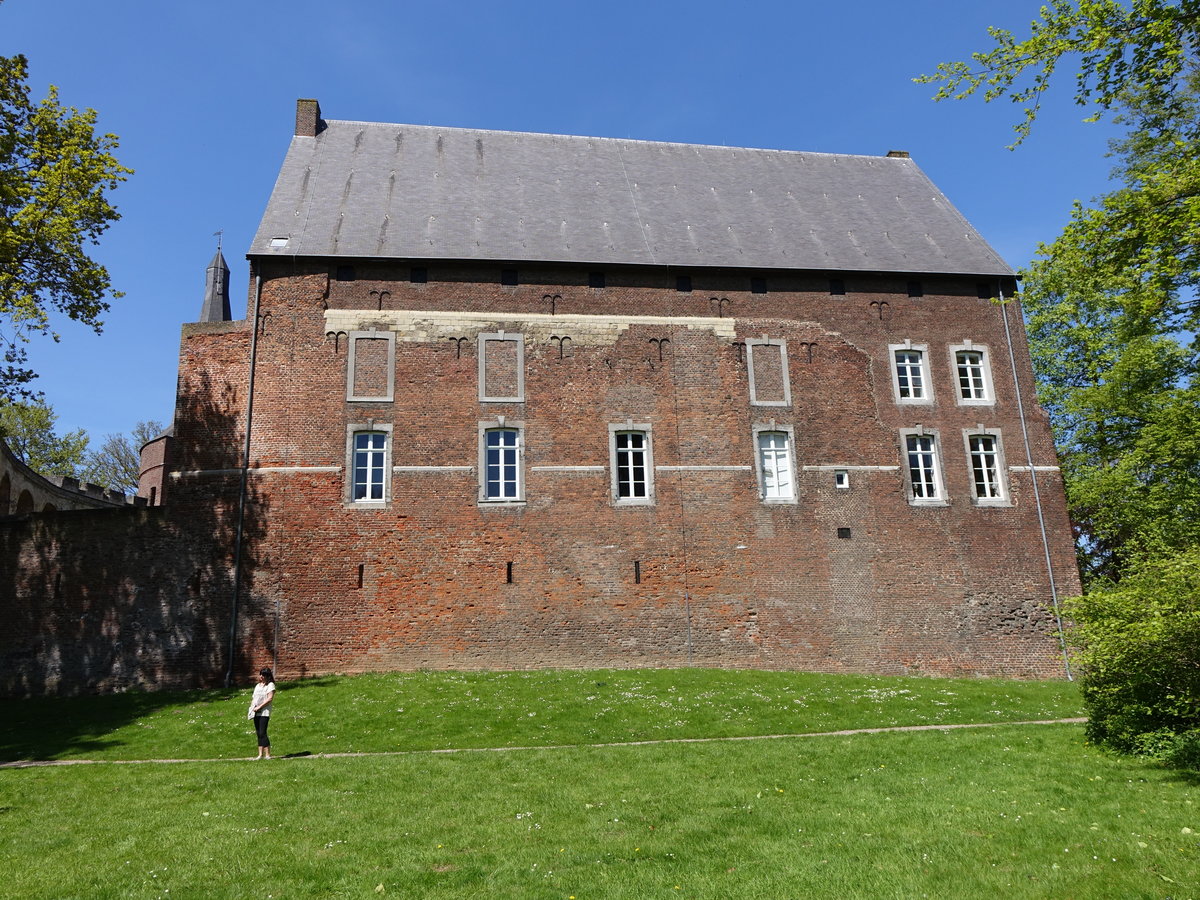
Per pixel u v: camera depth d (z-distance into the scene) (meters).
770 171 36.12
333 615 25.11
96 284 24.72
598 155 35.12
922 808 11.44
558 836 10.75
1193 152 15.98
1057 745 15.02
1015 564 28.48
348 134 33.38
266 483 25.73
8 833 11.44
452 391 27.08
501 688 22.11
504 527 26.28
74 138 23.84
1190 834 9.93
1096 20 15.21
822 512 27.86
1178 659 13.13
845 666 26.77
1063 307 36.50
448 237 28.89
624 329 28.42
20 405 26.67
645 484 27.41
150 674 24.36
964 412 29.67
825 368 29.22
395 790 13.30
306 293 27.23
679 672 24.44
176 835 11.15
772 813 11.47
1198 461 27.19
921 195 35.84
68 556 25.14
